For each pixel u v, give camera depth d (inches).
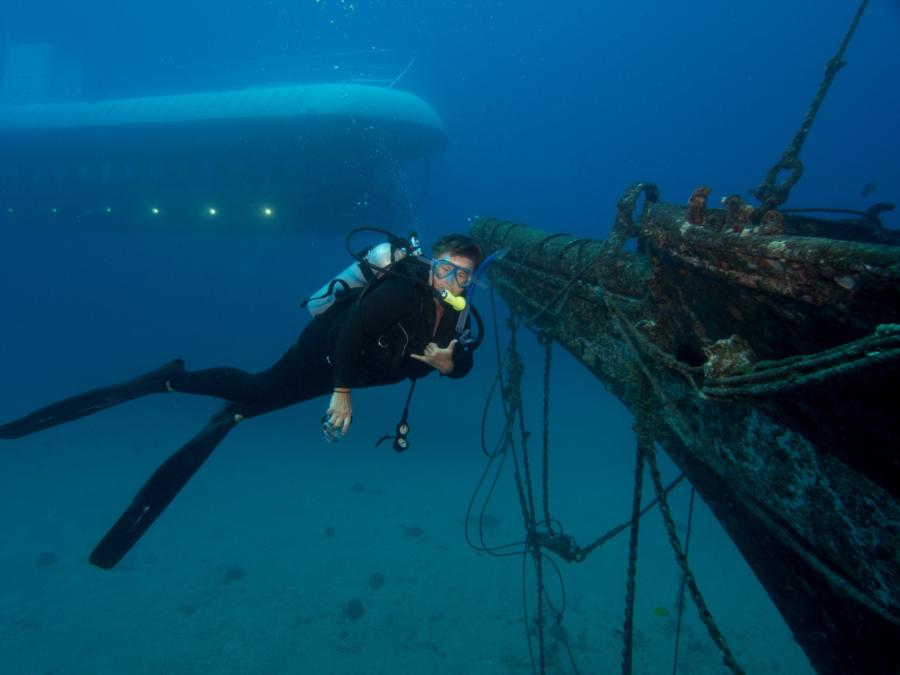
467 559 469.4
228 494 614.9
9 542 519.2
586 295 109.1
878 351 35.7
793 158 67.4
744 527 84.0
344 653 355.9
